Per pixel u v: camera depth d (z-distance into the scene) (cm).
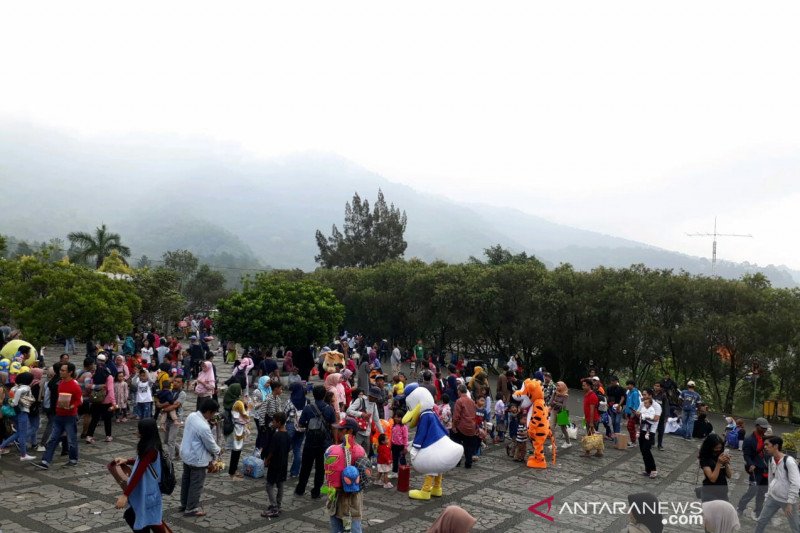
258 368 2294
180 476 1157
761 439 909
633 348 2830
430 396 1179
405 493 1148
